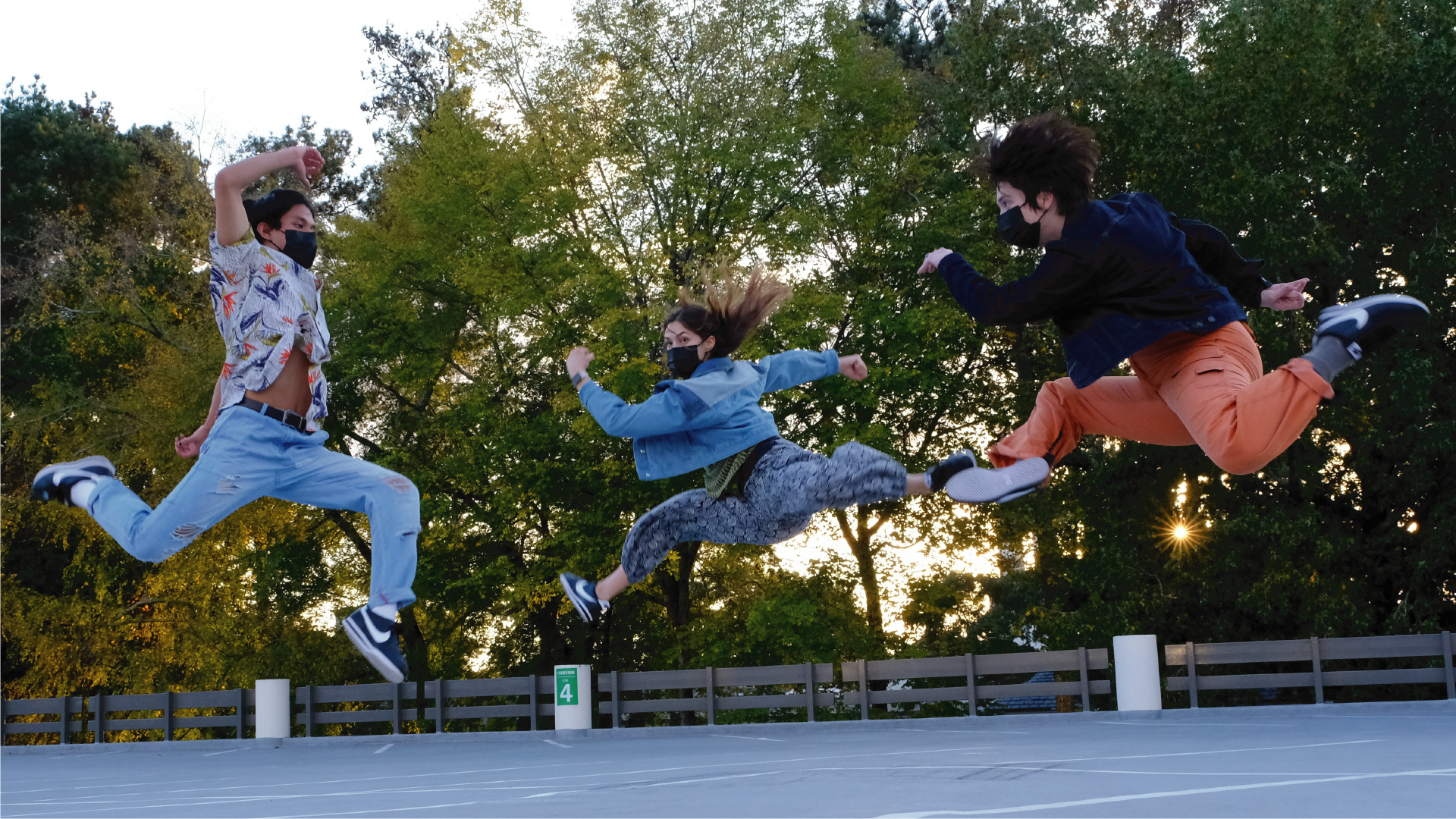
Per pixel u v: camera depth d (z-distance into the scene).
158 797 8.12
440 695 18.31
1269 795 4.95
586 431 19.11
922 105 23.72
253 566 23.78
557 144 21.42
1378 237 19.31
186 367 22.59
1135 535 20.56
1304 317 18.84
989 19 21.67
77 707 20.05
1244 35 18.98
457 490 21.92
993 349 23.67
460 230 21.00
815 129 20.78
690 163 19.97
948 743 11.06
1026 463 3.83
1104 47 20.78
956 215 21.25
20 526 26.94
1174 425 3.82
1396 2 19.05
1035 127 3.70
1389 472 19.70
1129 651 14.25
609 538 20.47
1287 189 18.38
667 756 11.06
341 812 5.93
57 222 28.80
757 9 20.72
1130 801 4.82
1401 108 18.38
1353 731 10.27
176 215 29.28
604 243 20.38
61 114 32.34
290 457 4.23
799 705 16.72
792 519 4.18
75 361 28.53
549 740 16.50
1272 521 18.25
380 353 21.69
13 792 9.54
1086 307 3.67
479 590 21.50
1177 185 19.39
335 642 26.36
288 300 4.22
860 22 22.42
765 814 4.77
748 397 4.38
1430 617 18.52
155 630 26.91
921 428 22.86
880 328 21.09
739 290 4.55
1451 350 19.59
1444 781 5.45
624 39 21.09
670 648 22.23
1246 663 19.28
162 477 23.33
